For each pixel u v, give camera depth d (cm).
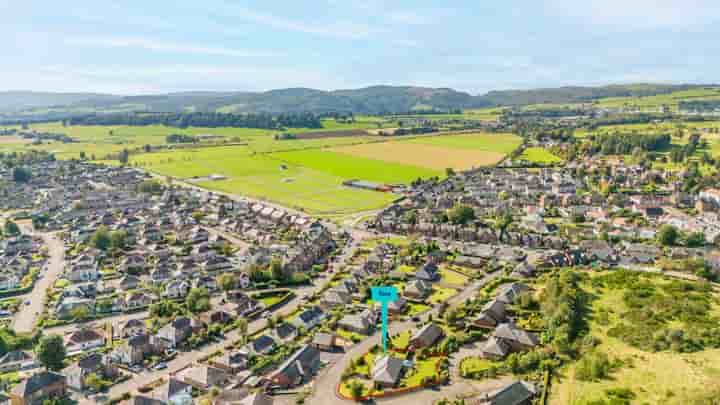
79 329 17412
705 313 15675
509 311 17900
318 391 13425
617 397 11962
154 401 12700
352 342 16150
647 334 14675
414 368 14325
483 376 13850
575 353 14500
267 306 19075
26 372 14612
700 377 12269
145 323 17788
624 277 19362
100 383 13875
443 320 17438
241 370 14638
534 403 12338
